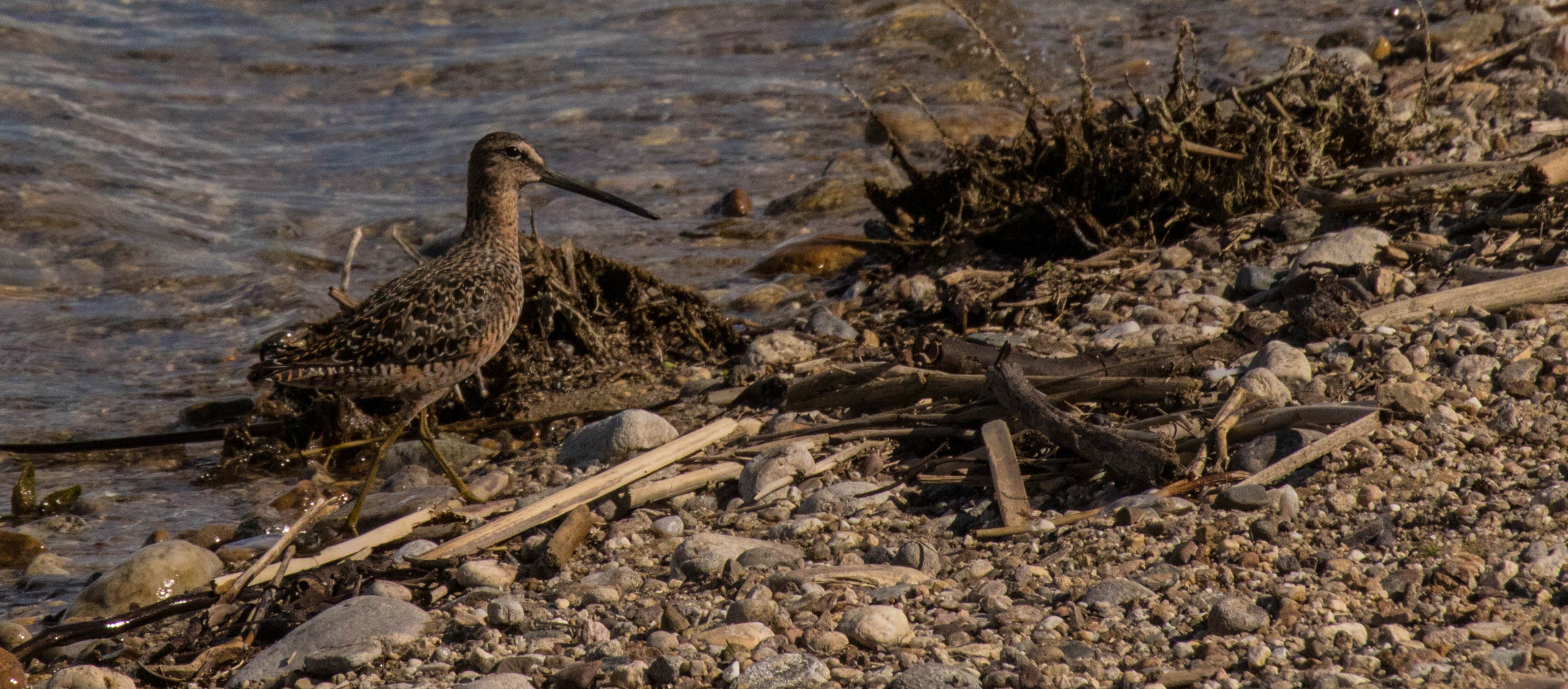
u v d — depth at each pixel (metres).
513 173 10.91
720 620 7.47
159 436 12.38
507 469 10.90
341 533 10.07
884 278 14.56
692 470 9.95
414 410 10.38
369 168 21.33
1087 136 14.20
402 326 10.08
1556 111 15.12
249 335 15.69
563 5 29.36
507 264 10.82
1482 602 6.66
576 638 7.48
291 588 8.57
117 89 24.03
